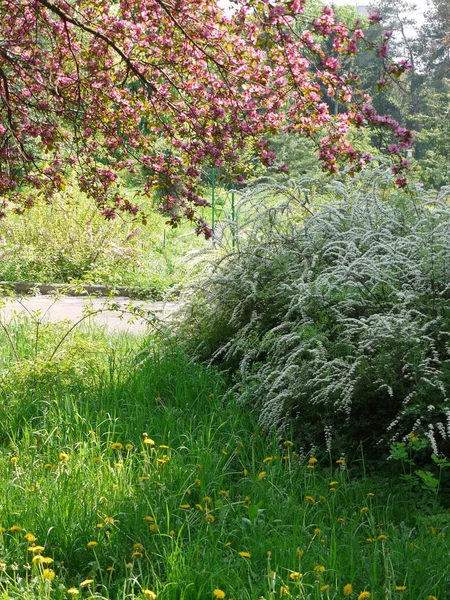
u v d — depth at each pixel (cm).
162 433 600
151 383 725
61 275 1791
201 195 827
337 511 489
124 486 489
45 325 883
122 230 1894
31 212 1841
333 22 651
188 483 504
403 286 663
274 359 684
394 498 517
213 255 886
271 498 487
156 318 842
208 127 773
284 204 809
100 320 1278
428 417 546
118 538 432
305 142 3172
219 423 629
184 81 820
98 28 834
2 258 1812
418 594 385
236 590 377
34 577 394
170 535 427
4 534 427
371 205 771
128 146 864
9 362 816
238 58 757
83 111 851
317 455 591
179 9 758
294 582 373
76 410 618
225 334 800
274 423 598
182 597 366
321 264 756
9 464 534
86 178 861
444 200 776
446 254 660
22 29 847
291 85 728
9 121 804
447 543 429
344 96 700
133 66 776
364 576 401
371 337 606
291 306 709
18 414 638
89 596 387
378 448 586
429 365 593
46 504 455
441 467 518
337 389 590
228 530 450
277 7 634
